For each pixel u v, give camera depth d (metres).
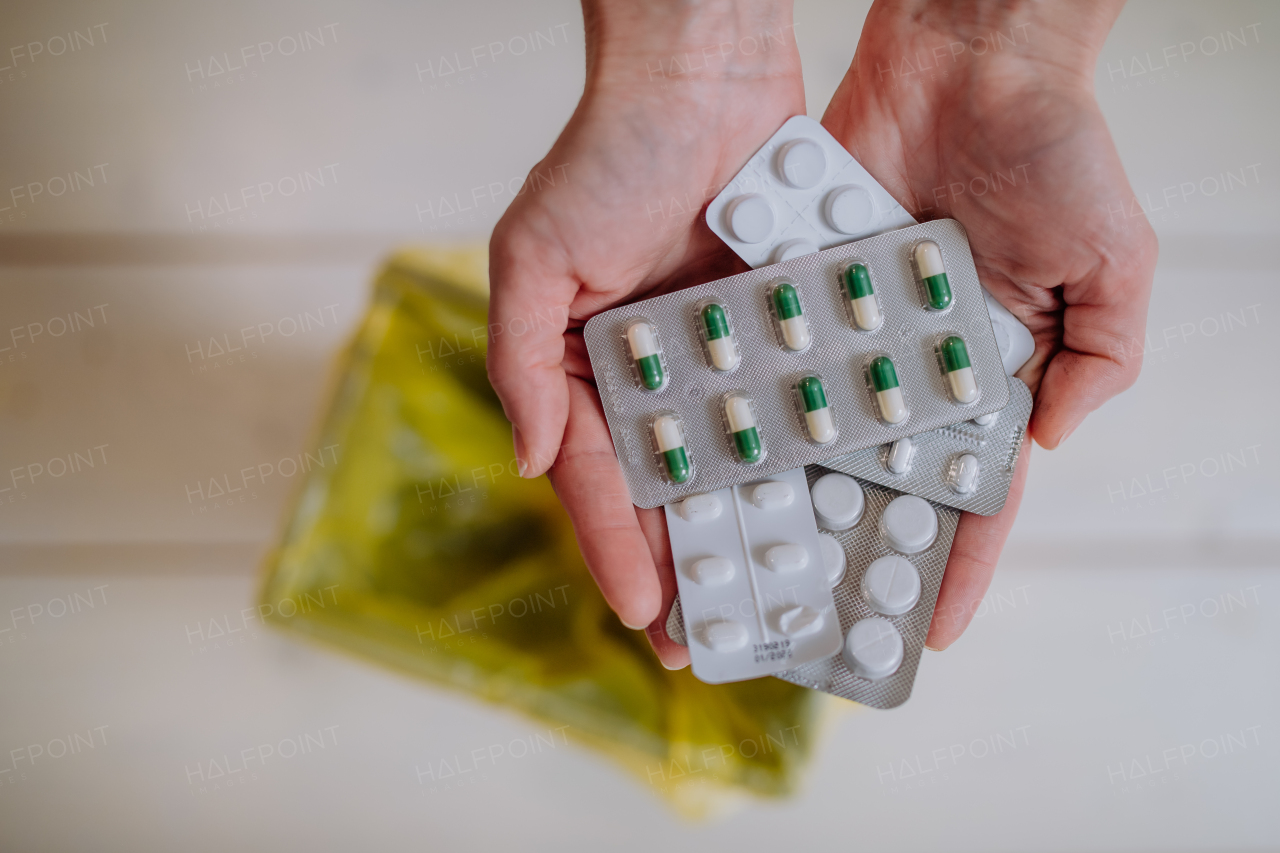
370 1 0.56
